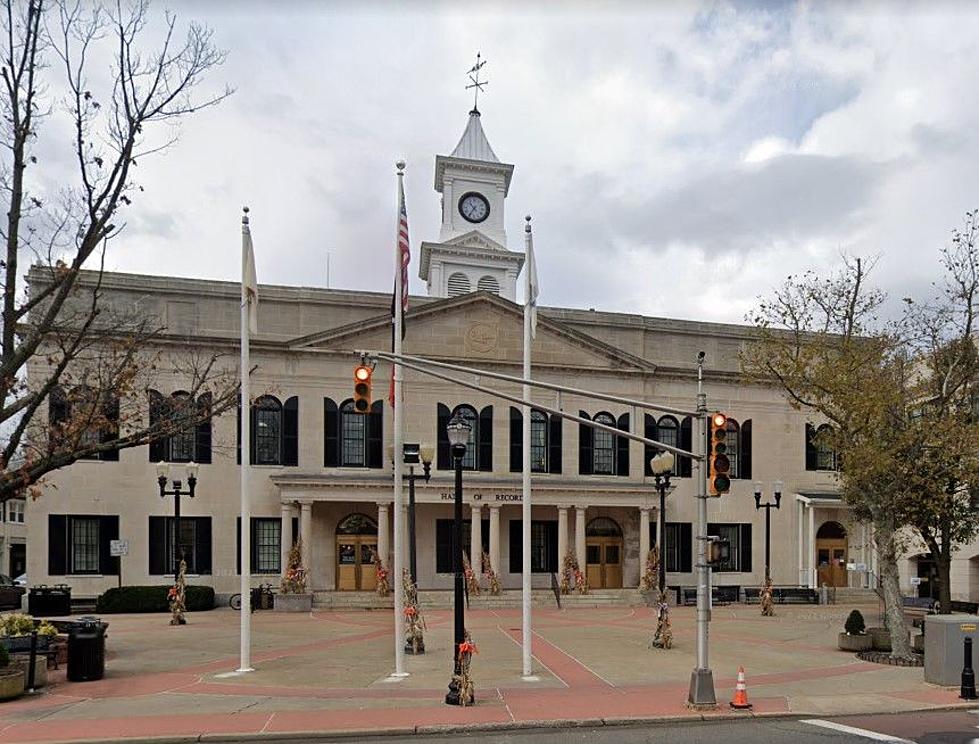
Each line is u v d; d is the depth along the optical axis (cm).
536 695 1580
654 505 3869
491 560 3628
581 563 3734
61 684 1673
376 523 3662
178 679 1731
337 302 3794
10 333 1884
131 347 2100
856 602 3894
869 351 2583
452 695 1490
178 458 3462
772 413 4250
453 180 5338
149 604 3195
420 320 3800
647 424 4062
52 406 2800
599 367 3997
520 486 3662
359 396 1506
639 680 1752
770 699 1577
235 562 3475
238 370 3438
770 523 4094
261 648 2200
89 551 3344
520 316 3934
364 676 1770
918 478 2173
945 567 2634
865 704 1541
